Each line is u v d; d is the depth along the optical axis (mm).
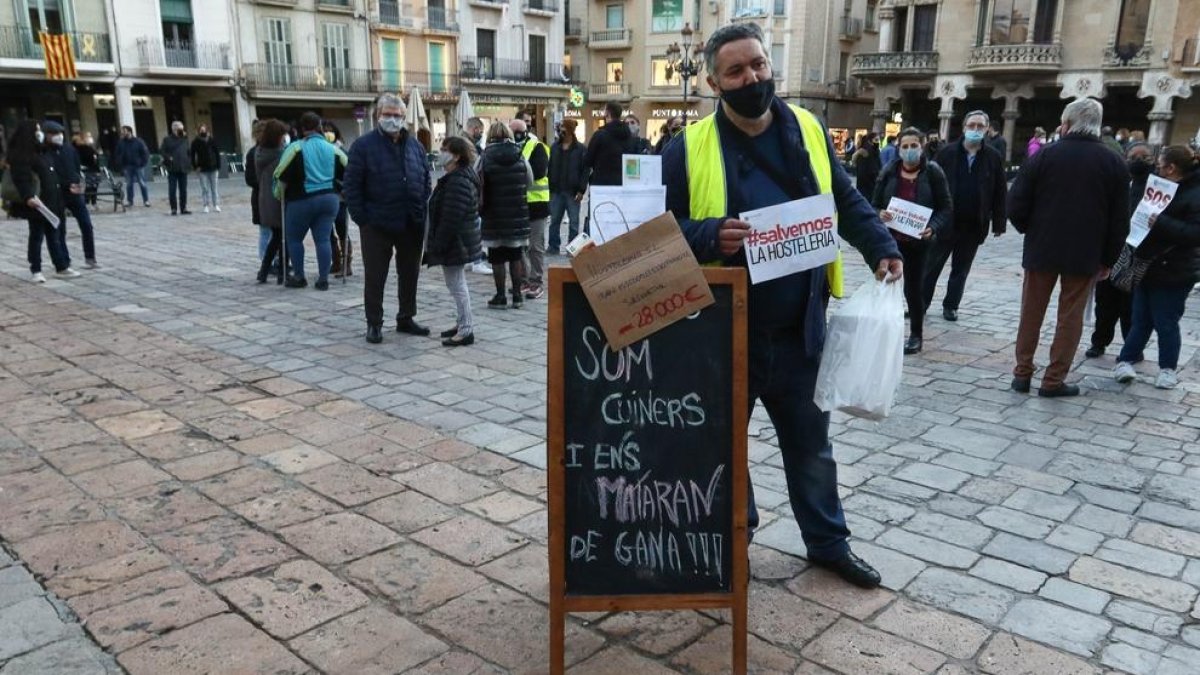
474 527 3459
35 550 3207
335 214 8727
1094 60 31812
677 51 30250
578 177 11289
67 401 5004
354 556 3207
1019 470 4094
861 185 14633
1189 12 29484
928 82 35938
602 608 2449
